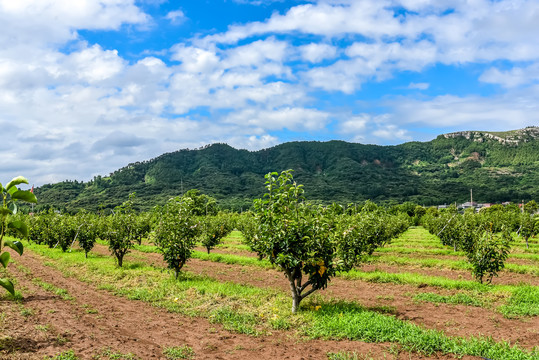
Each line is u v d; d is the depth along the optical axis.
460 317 9.78
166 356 6.95
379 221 25.30
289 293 12.52
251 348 7.49
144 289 12.60
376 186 174.50
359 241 16.23
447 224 27.66
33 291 12.05
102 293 12.41
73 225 25.41
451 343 7.39
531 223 30.58
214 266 19.75
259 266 19.22
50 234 28.94
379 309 10.57
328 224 10.25
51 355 6.52
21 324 8.19
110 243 19.08
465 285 13.46
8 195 6.71
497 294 12.01
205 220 24.86
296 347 7.56
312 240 9.74
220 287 12.53
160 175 198.75
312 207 10.73
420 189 166.38
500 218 34.03
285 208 10.23
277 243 10.12
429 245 30.34
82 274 15.74
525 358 6.60
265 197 10.77
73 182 168.50
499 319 9.54
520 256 22.17
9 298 10.69
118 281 14.27
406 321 9.17
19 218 33.84
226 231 31.75
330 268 10.16
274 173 10.62
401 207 81.81
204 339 8.00
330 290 13.60
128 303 11.12
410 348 7.29
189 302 10.96
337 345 7.64
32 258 22.28
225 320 9.24
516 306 10.33
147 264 20.34
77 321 8.84
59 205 114.56
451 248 28.39
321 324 8.72
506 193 144.25
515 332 8.41
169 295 11.98
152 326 8.84
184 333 8.40
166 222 15.36
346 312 9.56
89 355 6.70
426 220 47.38
